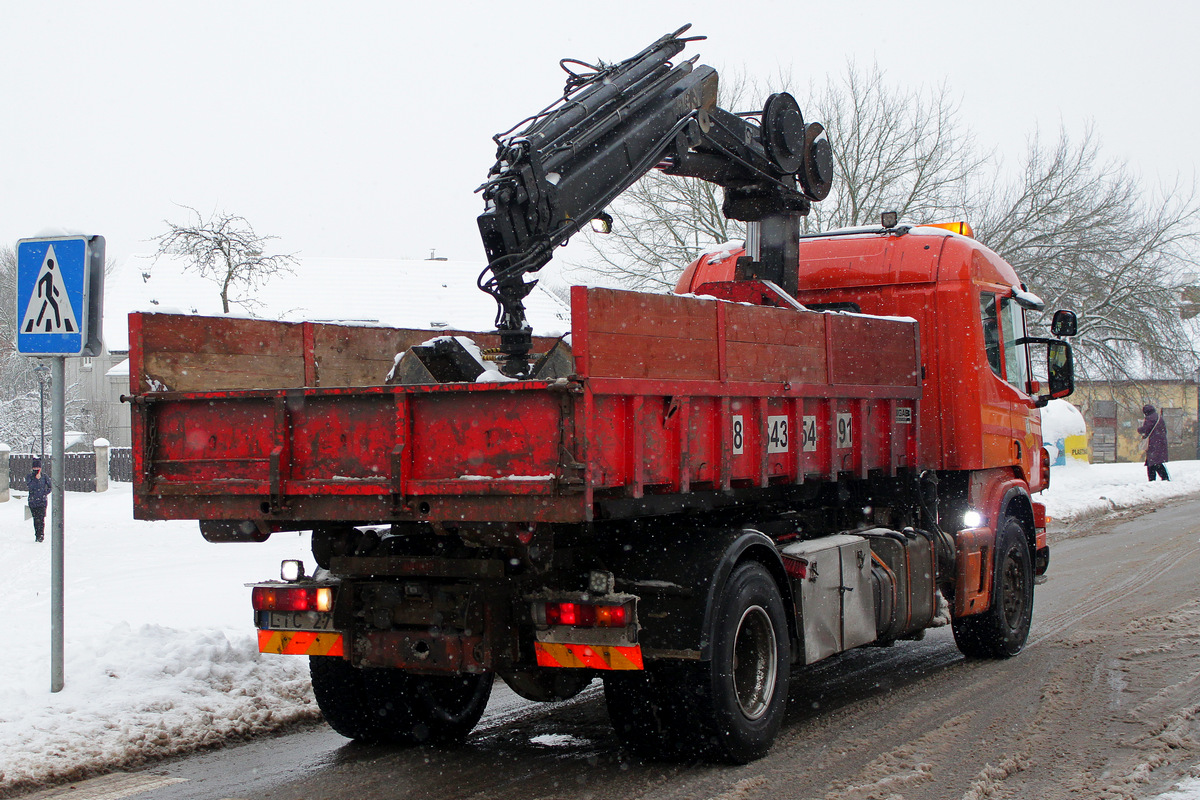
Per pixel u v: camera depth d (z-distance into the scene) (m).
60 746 5.46
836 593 6.25
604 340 4.41
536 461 4.34
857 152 25.84
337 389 4.74
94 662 6.98
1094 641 8.39
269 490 4.86
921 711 6.35
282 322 6.19
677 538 5.37
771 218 7.91
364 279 45.81
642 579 5.20
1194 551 13.72
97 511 23.11
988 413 8.07
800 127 7.81
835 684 7.26
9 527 19.80
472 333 7.36
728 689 5.19
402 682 5.78
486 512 4.41
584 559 5.28
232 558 13.47
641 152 6.39
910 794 4.75
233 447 5.06
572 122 5.94
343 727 5.85
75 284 6.68
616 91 6.27
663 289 25.64
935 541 7.59
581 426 4.24
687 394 4.93
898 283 8.14
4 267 58.19
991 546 7.91
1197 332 30.05
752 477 5.49
